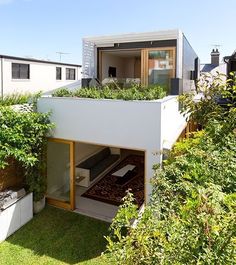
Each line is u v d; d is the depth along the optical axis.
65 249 7.89
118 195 11.29
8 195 8.73
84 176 12.02
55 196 10.45
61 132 9.84
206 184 3.81
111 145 9.02
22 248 7.89
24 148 9.06
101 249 7.90
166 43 12.75
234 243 2.40
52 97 9.88
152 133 8.34
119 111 8.75
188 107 6.04
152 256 2.68
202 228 2.55
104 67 14.80
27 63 21.16
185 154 5.68
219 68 24.20
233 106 5.81
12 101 11.23
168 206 3.99
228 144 5.16
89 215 9.77
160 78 12.95
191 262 2.48
